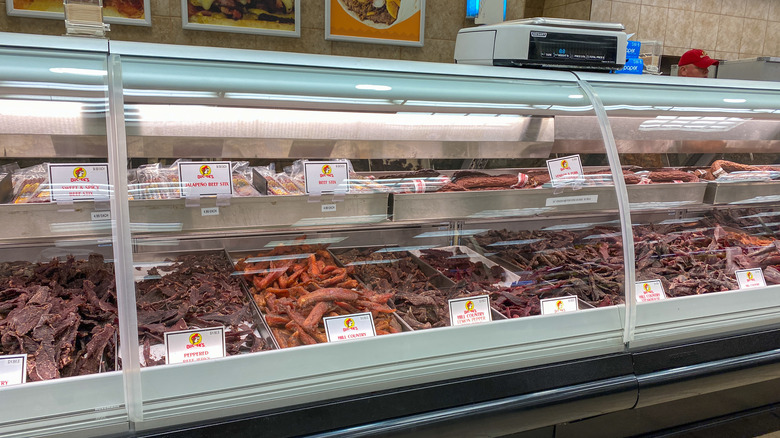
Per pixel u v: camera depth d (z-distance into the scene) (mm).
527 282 1609
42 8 3025
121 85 1205
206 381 1104
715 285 1680
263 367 1152
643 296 1563
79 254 1327
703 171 2062
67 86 1157
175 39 3369
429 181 1664
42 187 1265
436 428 1271
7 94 1103
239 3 3396
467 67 1653
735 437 1938
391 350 1267
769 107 1913
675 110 1760
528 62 1798
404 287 1552
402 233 1766
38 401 994
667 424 1836
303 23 3605
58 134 1191
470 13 3859
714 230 1956
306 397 1181
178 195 1355
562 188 1657
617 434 1766
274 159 1534
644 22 4629
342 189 1564
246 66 1380
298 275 1519
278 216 1496
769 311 1674
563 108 1608
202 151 1409
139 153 1330
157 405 1062
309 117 1443
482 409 1315
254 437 1137
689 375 1531
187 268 1479
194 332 1216
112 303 1271
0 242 1282
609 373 1453
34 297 1222
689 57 3305
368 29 3725
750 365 1608
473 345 1336
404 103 1461
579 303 1549
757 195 2078
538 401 1370
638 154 1984
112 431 1046
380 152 1643
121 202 1132
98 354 1119
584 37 1848
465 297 1493
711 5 4891
